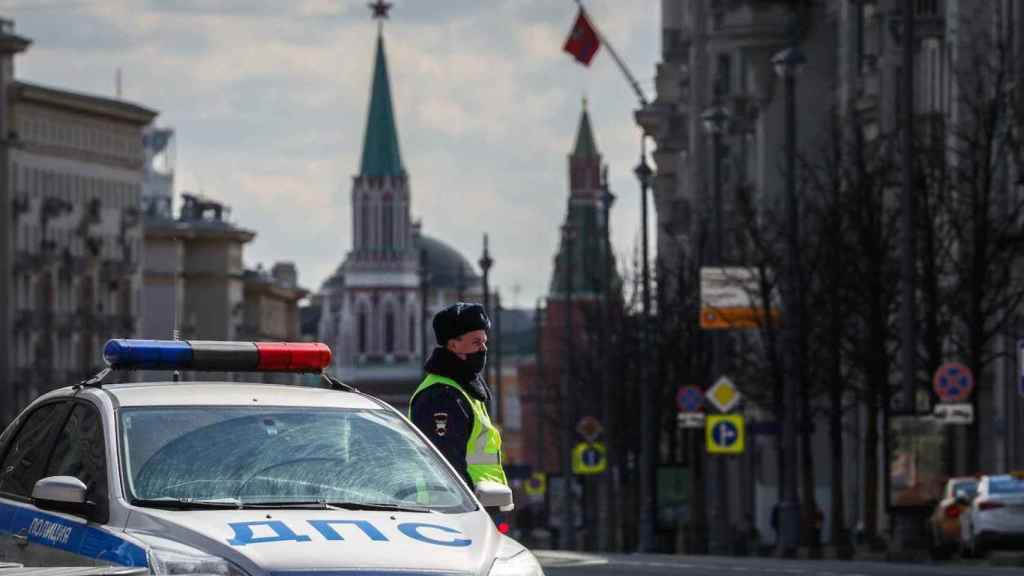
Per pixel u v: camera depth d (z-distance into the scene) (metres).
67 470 20.70
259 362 22.22
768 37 138.12
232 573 17.92
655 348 122.38
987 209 78.75
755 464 142.25
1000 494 68.25
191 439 20.11
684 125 182.50
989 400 106.62
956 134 81.75
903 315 72.50
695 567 57.56
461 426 22.83
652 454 113.31
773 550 106.25
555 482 165.50
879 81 117.44
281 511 19.09
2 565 18.83
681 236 164.50
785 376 93.62
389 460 20.33
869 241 84.88
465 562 18.44
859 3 124.69
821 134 125.19
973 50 93.25
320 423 20.66
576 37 144.00
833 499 88.69
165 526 18.72
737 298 93.94
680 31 193.88
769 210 100.00
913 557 71.94
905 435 72.31
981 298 78.06
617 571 54.66
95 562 18.91
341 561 18.03
